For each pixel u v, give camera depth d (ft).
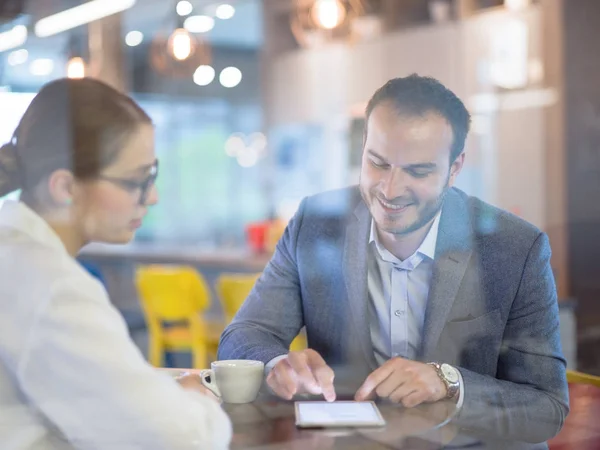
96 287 3.44
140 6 14.24
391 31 15.03
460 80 14.11
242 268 11.51
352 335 4.81
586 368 6.34
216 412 3.50
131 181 3.63
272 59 18.30
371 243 4.82
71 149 3.51
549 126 13.12
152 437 3.31
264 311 5.01
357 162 5.06
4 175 3.52
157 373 3.46
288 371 4.16
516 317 4.61
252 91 18.85
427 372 4.11
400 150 4.57
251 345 4.62
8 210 3.50
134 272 10.57
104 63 12.24
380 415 3.81
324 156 16.51
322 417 3.76
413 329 4.73
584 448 4.11
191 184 18.21
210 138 19.39
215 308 11.73
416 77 4.66
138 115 3.66
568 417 4.44
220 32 18.42
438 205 4.65
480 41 13.84
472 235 4.68
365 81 15.55
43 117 3.53
